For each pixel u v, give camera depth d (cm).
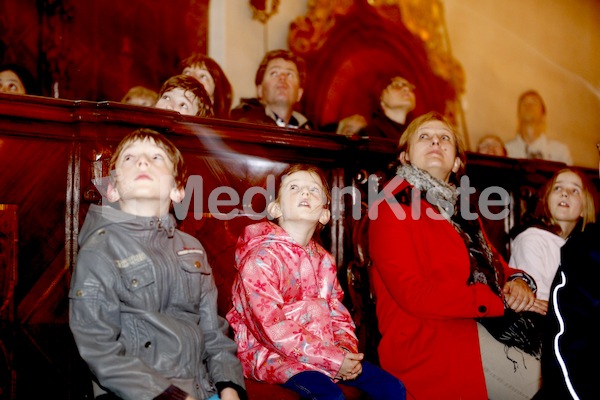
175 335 175
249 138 237
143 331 176
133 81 354
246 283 200
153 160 190
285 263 208
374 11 454
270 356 199
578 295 147
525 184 344
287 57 411
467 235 252
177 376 173
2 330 187
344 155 265
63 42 333
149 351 174
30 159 197
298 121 413
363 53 446
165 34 367
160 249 186
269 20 406
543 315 246
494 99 521
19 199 194
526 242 317
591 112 582
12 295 189
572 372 145
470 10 511
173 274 184
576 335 146
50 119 198
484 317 235
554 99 559
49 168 199
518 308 244
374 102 448
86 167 203
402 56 466
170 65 368
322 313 205
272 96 404
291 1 416
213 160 232
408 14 473
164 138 196
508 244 334
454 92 494
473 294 224
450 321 231
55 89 329
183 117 223
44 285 196
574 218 329
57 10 332
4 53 316
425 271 240
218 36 386
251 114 395
